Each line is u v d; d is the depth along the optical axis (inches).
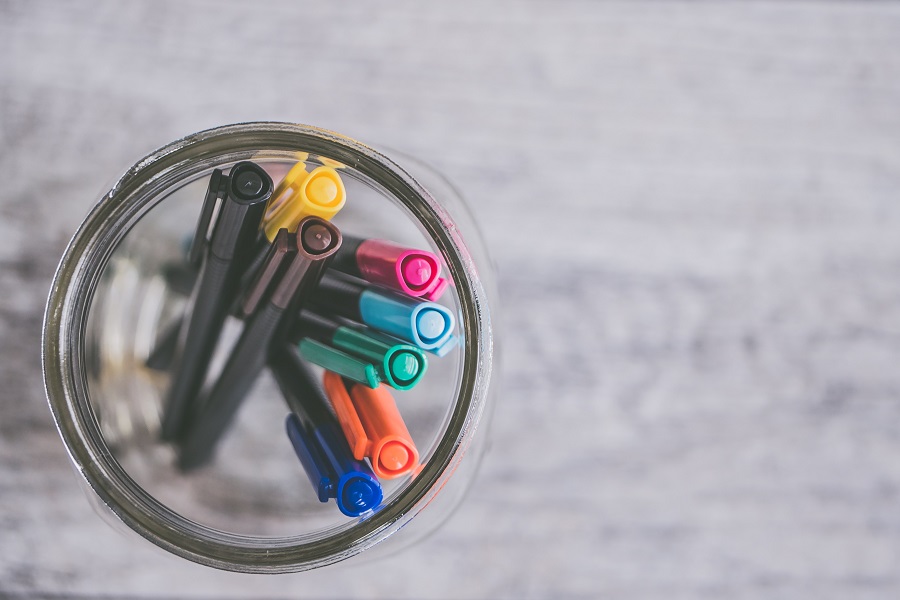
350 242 13.8
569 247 17.2
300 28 16.9
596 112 17.3
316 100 16.9
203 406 15.1
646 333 17.2
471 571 16.8
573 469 17.0
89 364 13.8
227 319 14.7
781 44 17.8
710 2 17.6
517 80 17.2
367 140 16.9
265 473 14.7
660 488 17.2
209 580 16.3
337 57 16.9
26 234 16.3
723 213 17.5
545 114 17.2
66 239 16.3
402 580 16.7
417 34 17.1
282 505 14.4
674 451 17.2
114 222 13.2
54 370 13.1
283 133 13.2
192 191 14.1
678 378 17.3
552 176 17.2
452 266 13.4
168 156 13.1
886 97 18.0
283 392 14.3
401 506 13.2
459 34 17.1
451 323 13.2
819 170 17.8
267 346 14.2
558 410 17.0
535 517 16.9
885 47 18.0
